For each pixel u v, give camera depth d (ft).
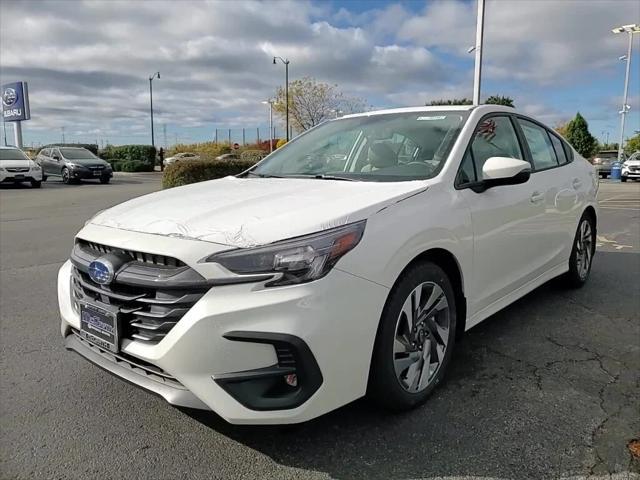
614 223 32.89
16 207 44.29
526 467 7.81
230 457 8.21
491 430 8.78
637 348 12.14
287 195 9.33
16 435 8.84
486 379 10.61
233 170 59.52
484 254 10.82
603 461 7.90
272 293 7.29
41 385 10.65
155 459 8.18
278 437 8.70
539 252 13.53
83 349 9.16
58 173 78.33
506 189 11.67
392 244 8.37
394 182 9.92
